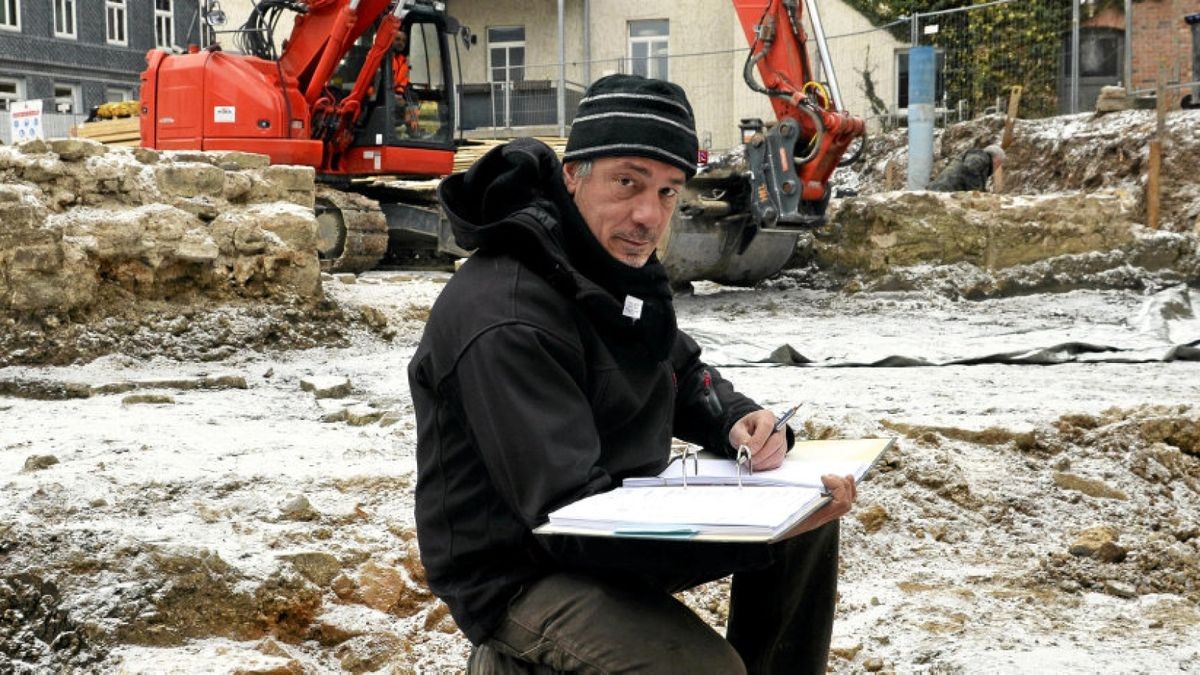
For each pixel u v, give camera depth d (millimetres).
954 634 4223
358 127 16641
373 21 16344
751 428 2660
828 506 2283
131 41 44781
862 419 6625
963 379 9055
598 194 2410
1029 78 24094
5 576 4305
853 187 24750
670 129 2381
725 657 2346
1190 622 4391
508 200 2473
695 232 14883
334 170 16875
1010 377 9172
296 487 5406
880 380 8992
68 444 6469
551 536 2227
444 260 18297
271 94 15828
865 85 27812
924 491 5633
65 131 40406
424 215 17266
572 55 32812
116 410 7777
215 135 15836
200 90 15875
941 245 15625
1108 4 23484
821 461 2572
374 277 15094
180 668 3682
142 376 9188
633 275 2441
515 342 2301
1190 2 21391
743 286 16688
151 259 10398
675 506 2162
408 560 4621
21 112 23547
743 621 2740
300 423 7281
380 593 4395
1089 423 6676
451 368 2344
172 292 10680
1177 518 5672
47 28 42000
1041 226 15438
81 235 10109
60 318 9867
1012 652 4000
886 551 5129
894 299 15133
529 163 2422
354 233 16172
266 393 8602
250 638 4109
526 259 2410
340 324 11383
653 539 2182
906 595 4641
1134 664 3869
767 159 14438
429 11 16875
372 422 7234
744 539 2023
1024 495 5719
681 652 2307
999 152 17562
